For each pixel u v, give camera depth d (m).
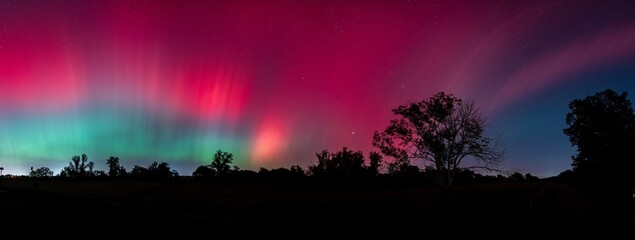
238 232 17.67
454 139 39.34
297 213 30.05
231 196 56.34
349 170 95.31
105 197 49.59
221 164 117.69
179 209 32.59
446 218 23.77
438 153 39.34
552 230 18.08
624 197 51.25
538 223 20.72
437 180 40.53
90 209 27.95
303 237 16.75
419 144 40.25
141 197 52.69
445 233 17.52
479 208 32.09
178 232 17.27
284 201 46.38
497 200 42.88
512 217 24.09
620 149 53.12
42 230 17.42
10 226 18.70
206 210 32.69
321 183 81.81
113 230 17.53
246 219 23.56
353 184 80.50
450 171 40.66
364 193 64.75
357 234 17.47
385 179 86.50
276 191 70.44
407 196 55.06
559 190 66.38
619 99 55.41
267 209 34.72
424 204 39.06
